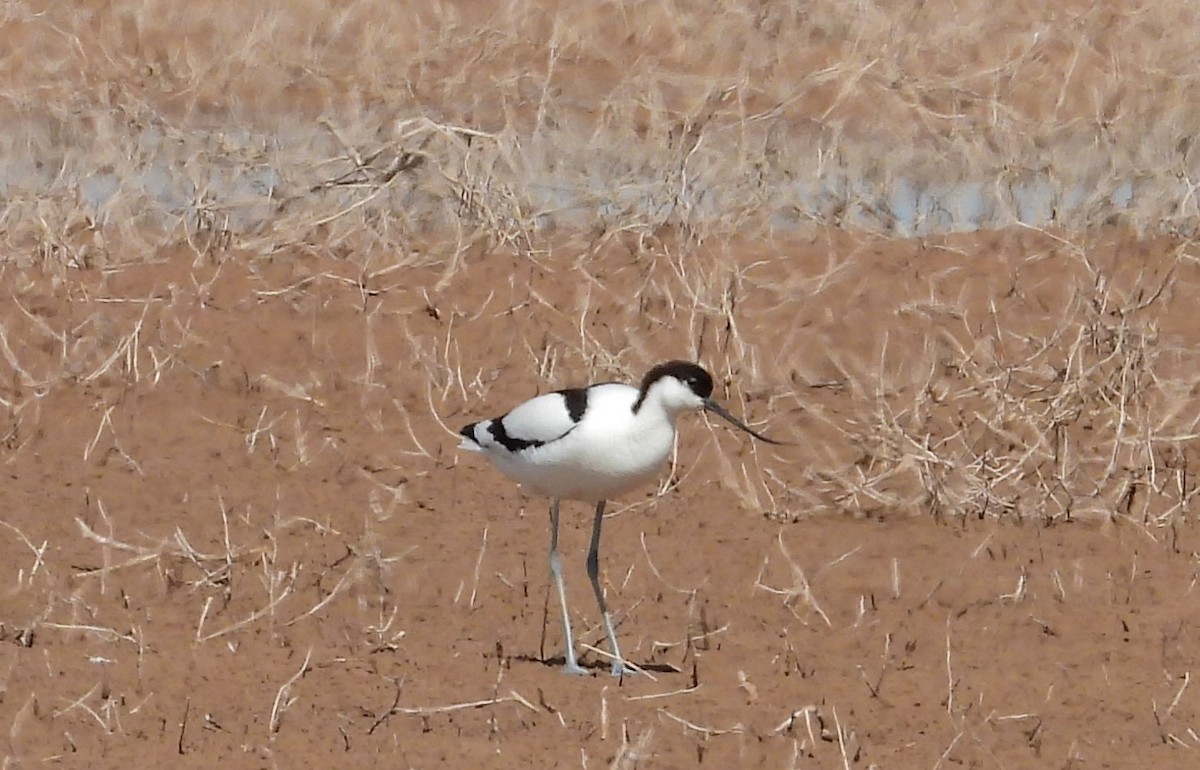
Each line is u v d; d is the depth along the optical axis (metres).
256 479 13.02
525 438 10.20
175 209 18.70
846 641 10.52
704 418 14.02
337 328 15.65
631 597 11.15
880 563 11.68
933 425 13.83
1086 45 24.05
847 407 14.30
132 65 23.38
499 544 11.96
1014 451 13.41
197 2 26.17
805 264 17.14
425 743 9.12
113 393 14.44
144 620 10.68
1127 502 12.59
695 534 12.17
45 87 22.55
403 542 11.95
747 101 22.38
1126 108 21.95
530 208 18.34
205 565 11.46
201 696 9.65
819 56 23.77
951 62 23.83
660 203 18.25
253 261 17.11
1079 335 14.02
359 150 19.02
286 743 9.11
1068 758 9.03
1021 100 22.56
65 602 10.84
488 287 16.48
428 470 13.25
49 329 15.39
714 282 16.28
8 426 13.87
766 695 9.75
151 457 13.39
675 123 20.45
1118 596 11.17
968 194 19.73
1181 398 14.02
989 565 11.65
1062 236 17.88
